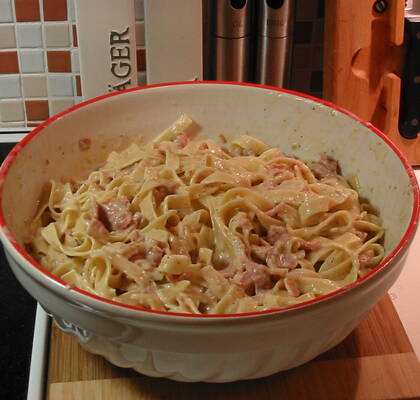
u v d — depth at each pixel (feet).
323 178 1.64
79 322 1.16
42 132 1.55
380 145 1.54
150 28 1.87
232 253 1.42
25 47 2.06
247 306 1.27
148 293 1.32
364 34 1.86
